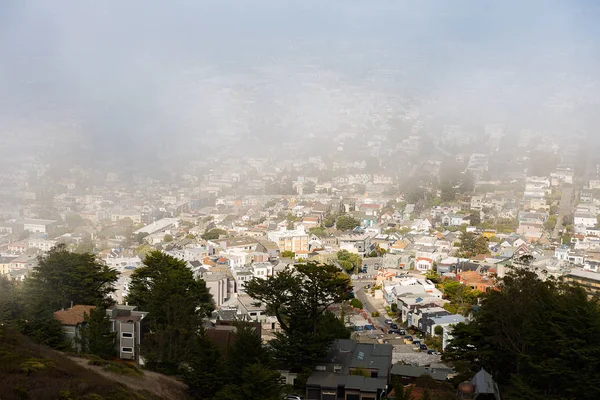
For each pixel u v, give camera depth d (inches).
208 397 4074.8
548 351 4084.6
